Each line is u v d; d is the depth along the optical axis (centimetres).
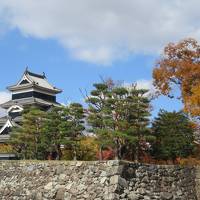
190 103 3347
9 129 4759
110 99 3136
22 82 5419
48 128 3400
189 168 2494
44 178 2583
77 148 3406
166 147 3203
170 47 3916
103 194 2288
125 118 3164
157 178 2377
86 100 3231
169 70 3844
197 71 3712
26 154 3656
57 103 5472
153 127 3341
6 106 5303
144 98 3169
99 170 2369
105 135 3036
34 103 5116
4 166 2805
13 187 2706
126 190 2266
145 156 3256
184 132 3250
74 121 3366
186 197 2422
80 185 2412
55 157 3691
